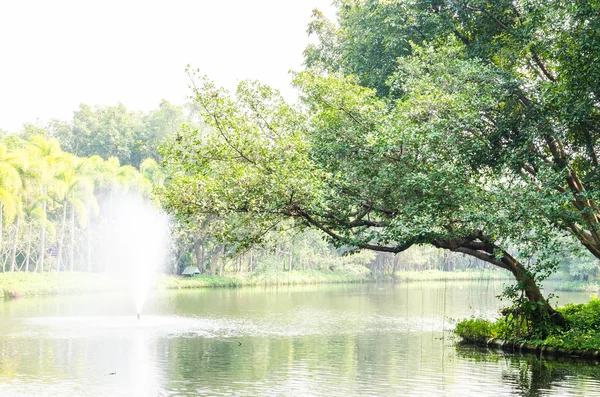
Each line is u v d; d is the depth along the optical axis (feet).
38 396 55.67
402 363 71.67
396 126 66.74
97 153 362.94
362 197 71.20
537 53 74.43
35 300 159.53
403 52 88.53
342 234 73.10
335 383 61.21
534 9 68.33
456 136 67.46
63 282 197.98
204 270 266.57
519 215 63.67
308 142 69.51
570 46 65.98
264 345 85.51
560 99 65.36
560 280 290.15
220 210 67.87
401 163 67.72
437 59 74.23
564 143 75.51
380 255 326.44
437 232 66.64
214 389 58.59
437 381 61.98
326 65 110.83
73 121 378.94
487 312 132.87
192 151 71.46
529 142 68.54
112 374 65.16
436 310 137.49
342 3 107.14
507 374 65.10
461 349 82.53
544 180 65.16
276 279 265.75
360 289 226.17
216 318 119.75
